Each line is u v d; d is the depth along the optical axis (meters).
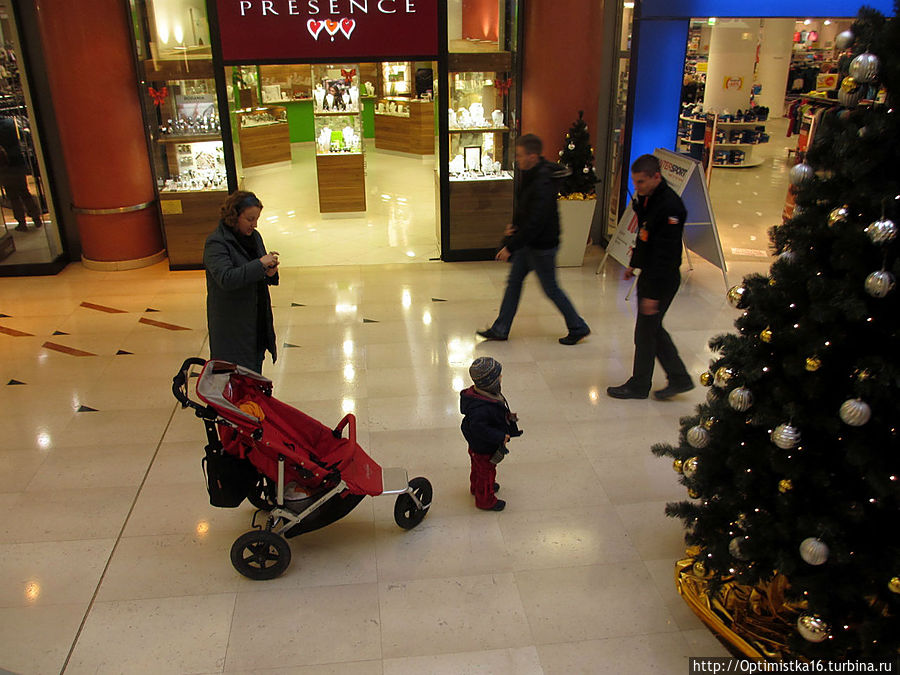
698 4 7.15
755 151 14.68
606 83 8.02
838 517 2.43
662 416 4.74
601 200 8.40
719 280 7.23
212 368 3.39
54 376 5.35
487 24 7.12
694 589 3.08
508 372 5.34
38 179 7.39
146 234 7.71
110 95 7.05
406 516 3.71
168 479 4.13
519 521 3.75
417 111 13.55
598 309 6.50
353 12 6.83
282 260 7.97
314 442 3.63
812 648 2.49
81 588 3.32
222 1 6.73
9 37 6.89
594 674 2.87
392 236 8.86
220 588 3.32
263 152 13.00
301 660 2.93
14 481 4.12
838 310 2.26
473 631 3.07
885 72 2.18
